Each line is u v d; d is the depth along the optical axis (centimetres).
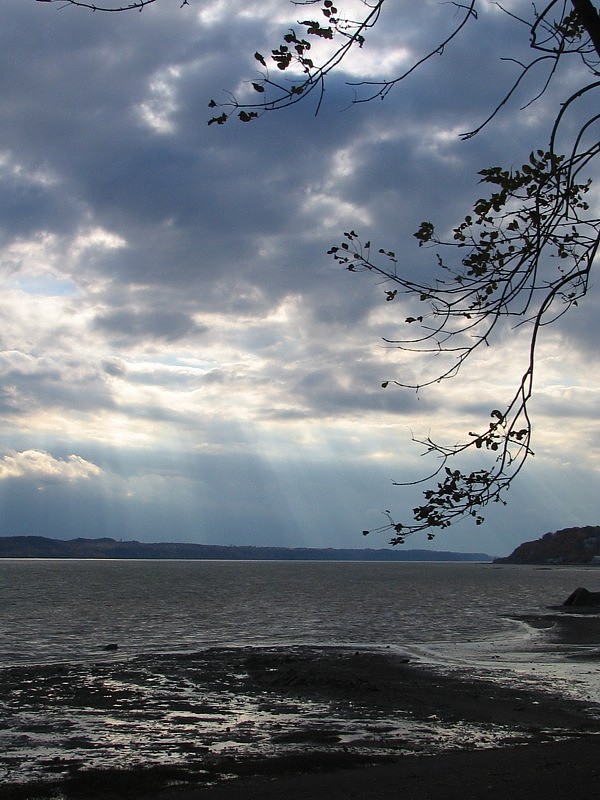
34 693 2102
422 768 1270
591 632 4338
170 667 2647
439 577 16075
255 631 4362
